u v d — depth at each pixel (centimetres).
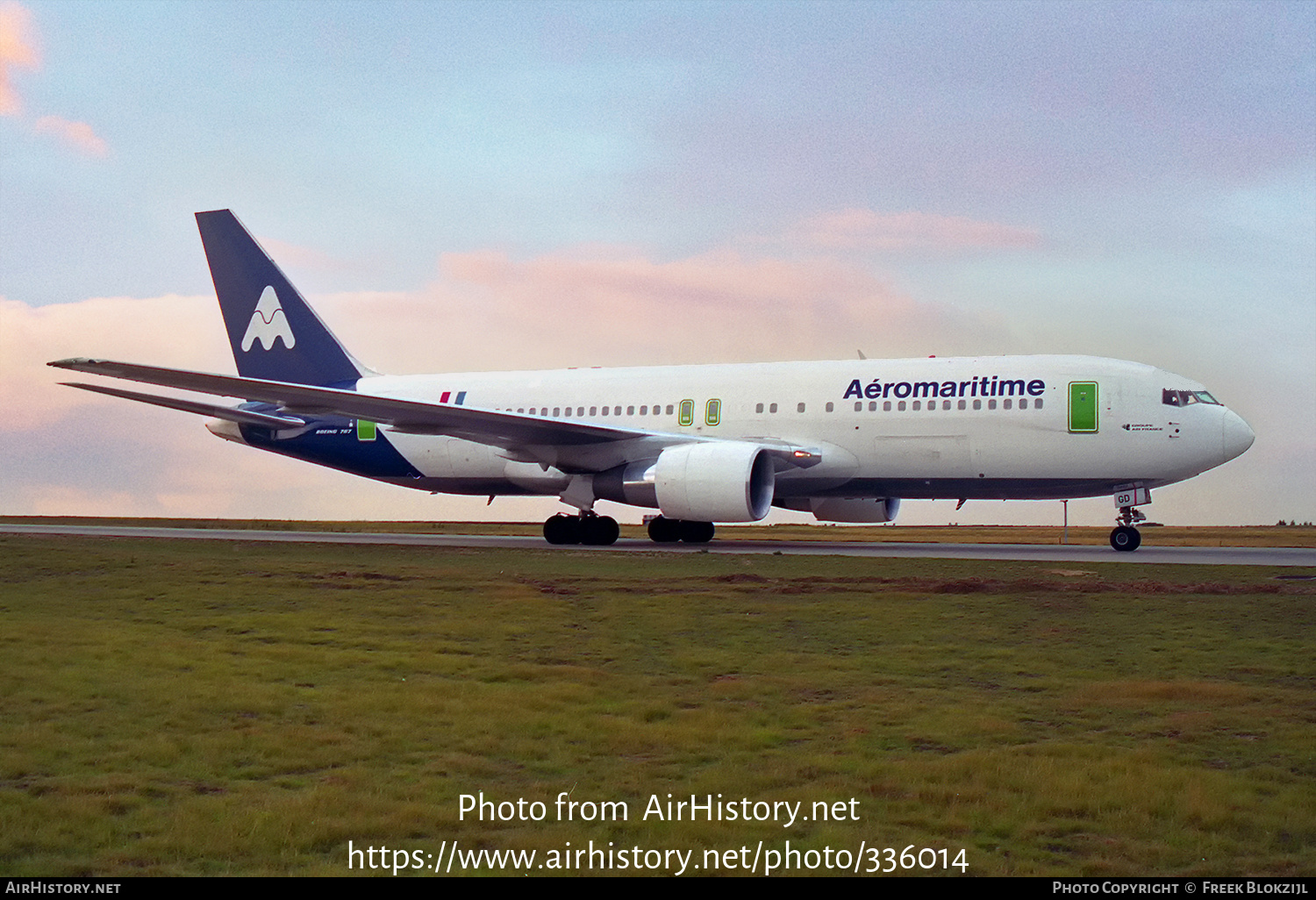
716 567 1875
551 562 1970
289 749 705
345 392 2341
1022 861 530
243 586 1562
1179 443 2219
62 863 519
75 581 1627
